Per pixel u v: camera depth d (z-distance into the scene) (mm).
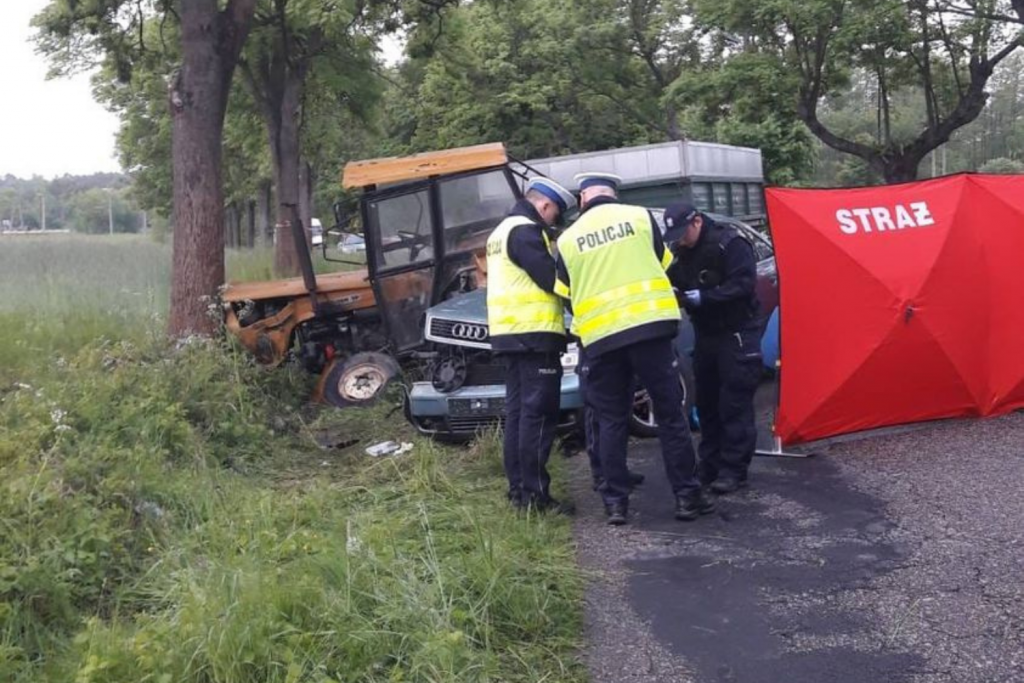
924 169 40219
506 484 7117
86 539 5430
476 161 10062
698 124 33812
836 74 23688
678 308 6242
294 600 4656
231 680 4148
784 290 7297
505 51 32531
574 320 6234
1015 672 4297
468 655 4410
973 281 7586
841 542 5797
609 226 6113
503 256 6445
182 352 9539
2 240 22453
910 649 4551
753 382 6699
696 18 26141
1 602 4820
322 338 11109
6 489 5664
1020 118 39250
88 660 4297
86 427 7410
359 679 4293
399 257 10203
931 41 22641
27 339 11828
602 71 32219
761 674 4422
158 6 15789
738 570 5520
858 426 7559
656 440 8367
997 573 5215
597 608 5156
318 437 9125
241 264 21484
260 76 20094
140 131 27844
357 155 37406
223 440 8375
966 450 7156
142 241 24734
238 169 34219
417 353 9398
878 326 7316
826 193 7441
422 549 5590
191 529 6172
